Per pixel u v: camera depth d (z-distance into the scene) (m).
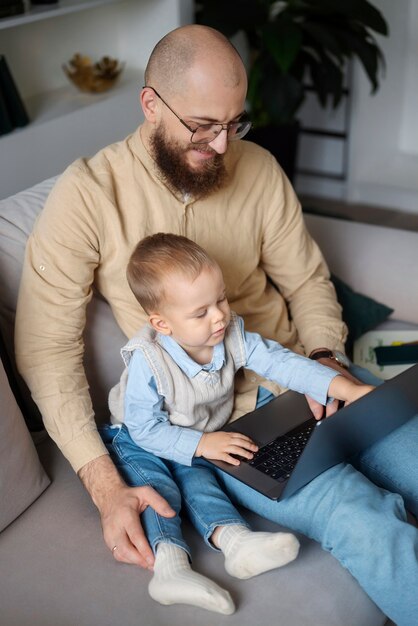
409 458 1.58
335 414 1.38
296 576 1.41
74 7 2.71
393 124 4.26
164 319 1.54
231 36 3.24
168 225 1.74
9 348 1.73
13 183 2.60
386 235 2.31
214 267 1.52
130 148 1.73
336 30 3.26
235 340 1.65
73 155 2.82
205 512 1.48
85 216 1.65
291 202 1.92
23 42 2.90
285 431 1.61
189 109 1.59
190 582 1.33
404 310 2.18
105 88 2.99
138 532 1.42
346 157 4.08
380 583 1.35
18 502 1.53
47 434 1.76
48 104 2.87
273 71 3.30
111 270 1.70
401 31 4.04
